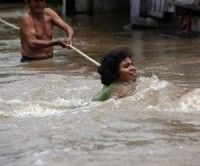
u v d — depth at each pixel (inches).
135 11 758.5
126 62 309.9
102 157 205.3
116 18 906.1
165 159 202.1
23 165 199.5
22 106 314.0
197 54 522.3
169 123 257.8
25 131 251.1
